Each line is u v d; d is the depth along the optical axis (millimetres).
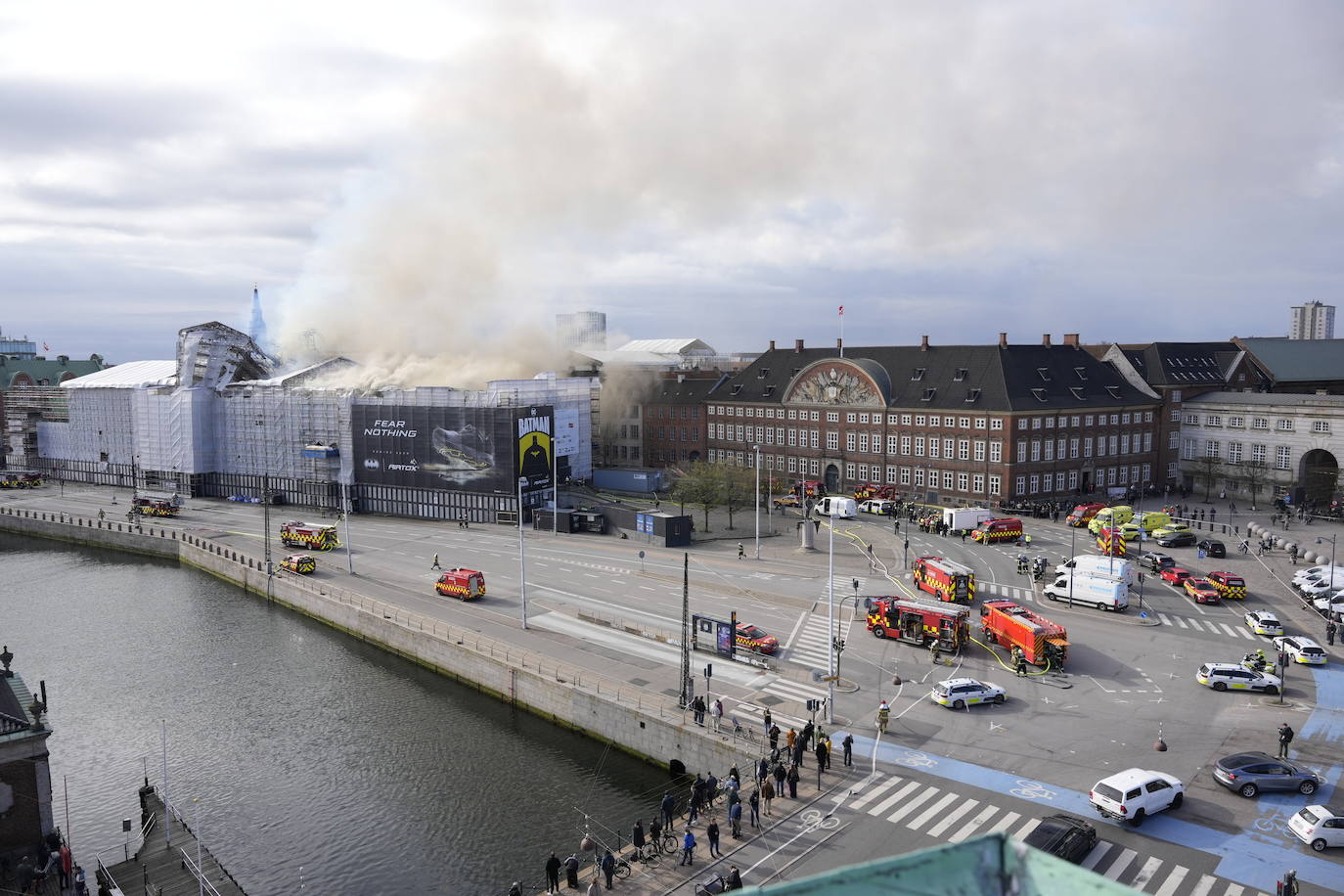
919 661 60531
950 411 119562
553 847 45688
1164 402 129875
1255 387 138375
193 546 108562
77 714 63844
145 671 72000
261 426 142375
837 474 135000
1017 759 45938
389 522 122062
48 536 128250
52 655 76375
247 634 80688
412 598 80812
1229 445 125562
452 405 121188
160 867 43062
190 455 149625
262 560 97812
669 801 40781
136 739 59656
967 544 96688
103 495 156000
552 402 136125
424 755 56156
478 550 100375
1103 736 48500
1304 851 37188
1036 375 120562
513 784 52250
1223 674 54750
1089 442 122500
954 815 40500
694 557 93312
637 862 38531
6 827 40750
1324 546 93375
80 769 55844
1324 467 116688
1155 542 96000
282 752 57156
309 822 48875
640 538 102812
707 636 63719
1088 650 62281
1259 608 72188
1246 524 105625
